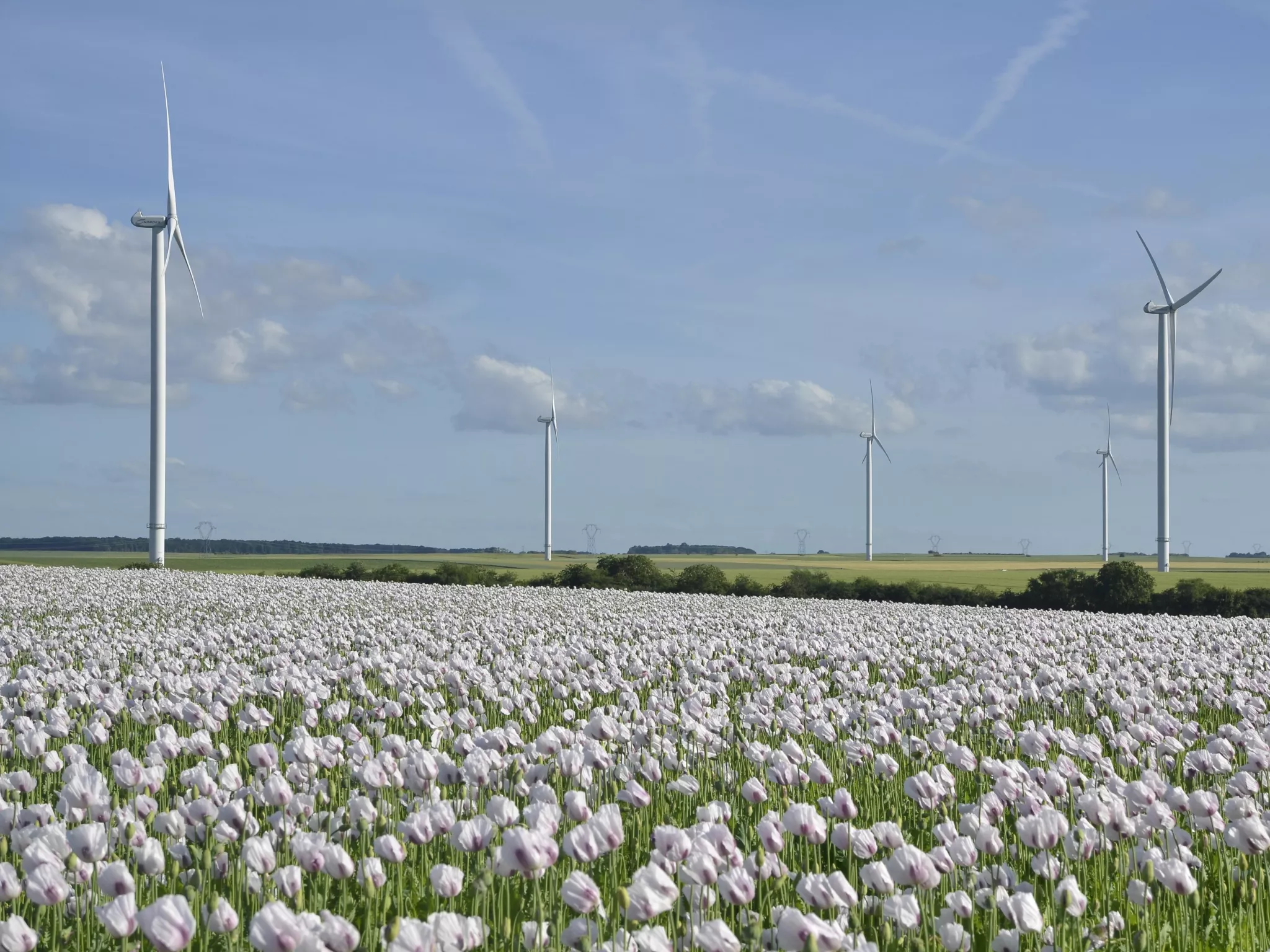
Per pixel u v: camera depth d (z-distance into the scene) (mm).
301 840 7547
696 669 20438
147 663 21234
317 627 28203
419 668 18781
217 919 6375
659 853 7199
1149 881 7609
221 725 14539
